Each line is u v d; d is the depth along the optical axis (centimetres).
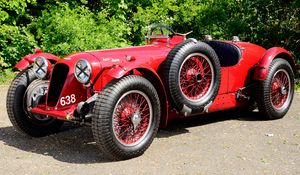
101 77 540
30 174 469
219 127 640
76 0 1169
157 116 531
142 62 561
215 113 719
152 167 486
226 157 516
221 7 1142
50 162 502
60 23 1029
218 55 666
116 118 502
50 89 550
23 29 1087
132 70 536
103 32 1073
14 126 583
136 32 1164
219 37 1139
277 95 684
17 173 471
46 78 572
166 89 558
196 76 580
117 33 1096
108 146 491
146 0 1192
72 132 619
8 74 1027
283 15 1112
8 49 1048
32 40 1062
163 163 497
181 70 572
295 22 1104
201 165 491
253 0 1132
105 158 514
